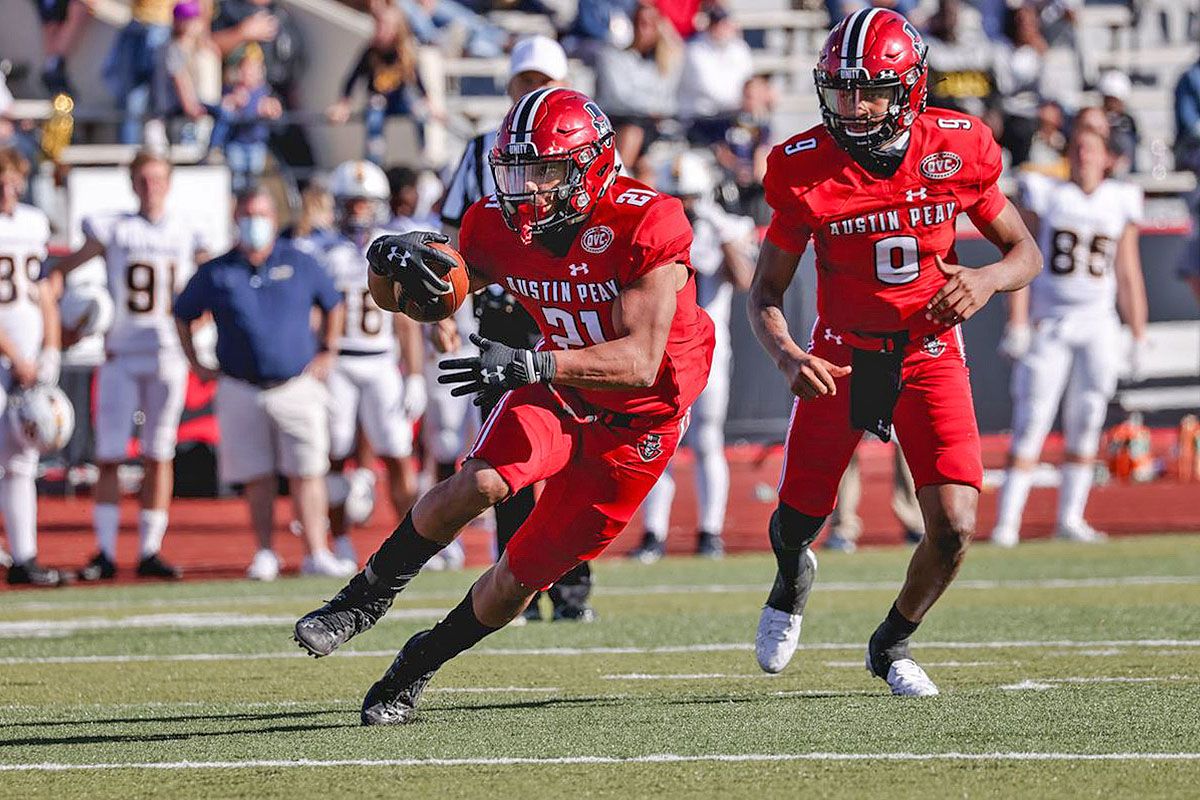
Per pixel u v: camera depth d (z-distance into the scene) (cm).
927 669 2170
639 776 1517
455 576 3525
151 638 2630
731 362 5191
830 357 1898
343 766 1584
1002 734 1683
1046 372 3800
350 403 3691
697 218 3625
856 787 1458
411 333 3641
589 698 1984
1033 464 3859
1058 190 3759
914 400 1867
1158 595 2947
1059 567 3397
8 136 4597
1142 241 5338
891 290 1856
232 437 3531
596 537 1750
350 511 4359
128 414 3584
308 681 2188
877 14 1814
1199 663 2170
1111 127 5547
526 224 1666
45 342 3450
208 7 5550
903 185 1831
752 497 4956
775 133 6297
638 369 1648
